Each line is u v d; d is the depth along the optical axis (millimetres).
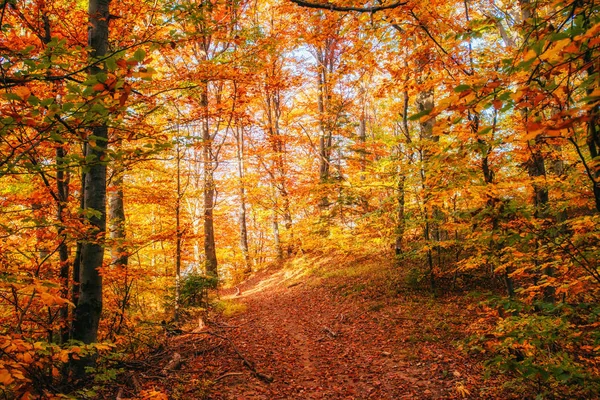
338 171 17750
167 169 10977
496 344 4113
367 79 18625
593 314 3445
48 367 3385
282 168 20719
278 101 21906
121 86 2428
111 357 5004
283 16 15805
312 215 23188
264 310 12055
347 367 6871
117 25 6547
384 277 12109
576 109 1491
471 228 5855
